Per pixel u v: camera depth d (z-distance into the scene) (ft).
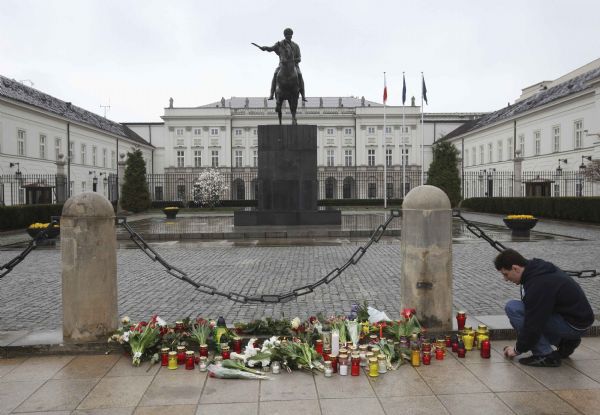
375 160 232.32
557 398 11.76
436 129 235.61
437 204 15.92
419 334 15.21
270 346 14.16
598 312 20.66
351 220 79.30
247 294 25.53
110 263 15.81
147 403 11.77
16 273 33.19
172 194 226.38
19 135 122.62
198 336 15.25
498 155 165.17
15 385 13.00
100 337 15.58
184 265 35.60
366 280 28.94
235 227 60.85
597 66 128.77
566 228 68.59
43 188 105.70
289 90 61.31
